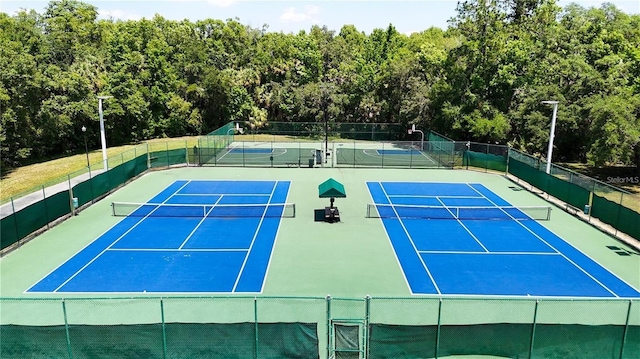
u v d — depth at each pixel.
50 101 50.00
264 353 12.98
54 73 52.16
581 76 44.75
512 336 13.03
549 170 34.34
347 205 31.77
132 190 35.66
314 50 80.25
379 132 66.50
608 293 18.98
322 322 16.30
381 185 38.12
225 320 16.53
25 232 24.34
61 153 57.06
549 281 20.08
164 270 20.91
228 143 57.16
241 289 19.05
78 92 54.41
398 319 16.69
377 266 21.47
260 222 27.83
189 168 44.88
